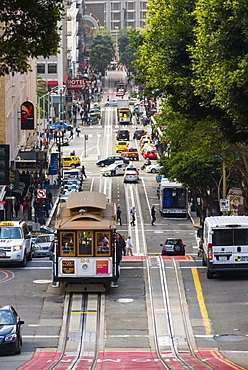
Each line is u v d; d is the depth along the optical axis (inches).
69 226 2839.6
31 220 6240.2
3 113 5915.4
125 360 2057.1
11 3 2003.0
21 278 3206.2
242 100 2615.7
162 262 3526.1
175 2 3833.7
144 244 5866.1
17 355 2132.1
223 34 2723.9
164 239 6097.4
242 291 2915.8
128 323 2536.9
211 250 3029.0
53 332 2429.9
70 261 2842.0
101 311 2679.6
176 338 2356.1
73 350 2225.6
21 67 2191.2
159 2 4094.5
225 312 2642.7
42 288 3014.3
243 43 2719.0
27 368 1881.2
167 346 2272.4
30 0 2004.2
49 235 4672.7
